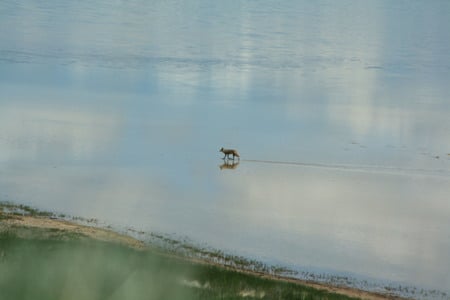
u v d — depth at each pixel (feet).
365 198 509.76
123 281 215.92
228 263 328.29
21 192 459.32
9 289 197.16
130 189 492.95
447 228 437.17
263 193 508.53
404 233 421.59
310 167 615.57
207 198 481.46
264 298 232.73
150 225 396.78
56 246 258.98
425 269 350.64
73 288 203.72
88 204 437.58
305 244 381.81
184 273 245.04
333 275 329.93
